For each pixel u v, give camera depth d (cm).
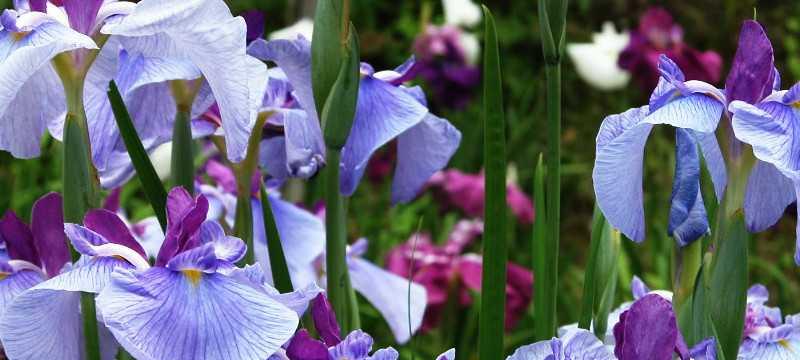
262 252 107
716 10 309
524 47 306
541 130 278
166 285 77
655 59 197
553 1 92
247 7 285
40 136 89
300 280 108
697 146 88
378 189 228
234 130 83
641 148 85
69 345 83
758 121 82
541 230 100
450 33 241
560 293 189
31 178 192
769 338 92
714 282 85
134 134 89
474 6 251
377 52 294
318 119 95
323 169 103
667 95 85
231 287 78
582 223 267
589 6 314
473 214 193
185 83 93
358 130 96
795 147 82
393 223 209
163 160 147
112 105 88
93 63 86
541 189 100
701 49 306
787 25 300
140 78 91
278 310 78
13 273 88
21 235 88
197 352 76
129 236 81
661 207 214
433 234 217
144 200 207
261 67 85
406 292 117
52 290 81
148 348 75
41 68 87
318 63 90
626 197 85
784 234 235
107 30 82
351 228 211
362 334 79
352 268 116
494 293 92
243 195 100
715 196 91
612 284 97
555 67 93
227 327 76
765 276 215
